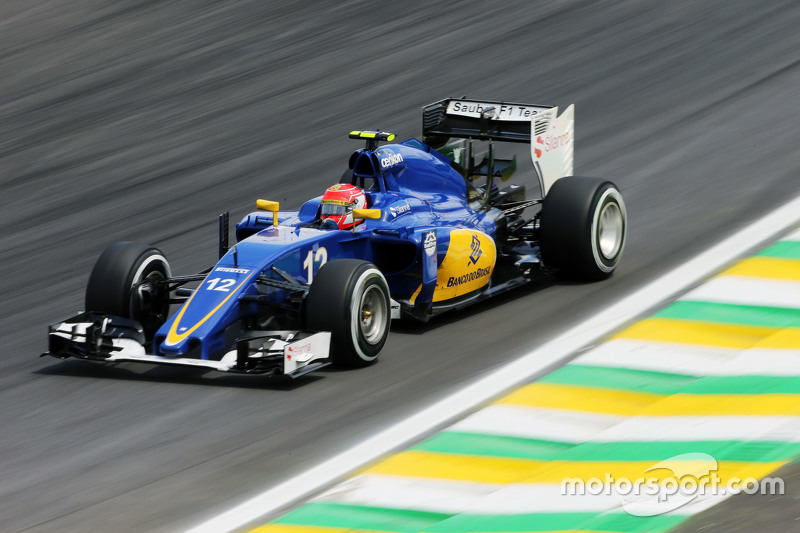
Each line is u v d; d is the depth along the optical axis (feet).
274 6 251.60
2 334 106.63
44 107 204.03
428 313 93.81
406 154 101.81
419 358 88.33
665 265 106.83
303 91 196.03
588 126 161.38
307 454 71.10
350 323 84.48
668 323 88.94
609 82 180.24
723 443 66.44
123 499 66.59
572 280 106.63
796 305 90.22
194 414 79.41
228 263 89.10
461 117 113.39
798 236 107.86
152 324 94.94
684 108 163.63
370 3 245.65
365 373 85.66
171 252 128.77
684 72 180.04
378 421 75.51
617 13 217.56
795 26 195.52
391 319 97.35
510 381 80.79
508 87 184.03
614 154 148.15
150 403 82.33
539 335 90.99
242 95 198.59
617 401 74.84
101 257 93.30
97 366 92.79
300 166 158.51
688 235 115.34
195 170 163.12
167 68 218.79
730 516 58.39
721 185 131.34
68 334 88.43
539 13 224.12
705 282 98.78
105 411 81.51
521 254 106.83
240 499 65.36
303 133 173.88
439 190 105.19
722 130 152.25
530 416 73.51
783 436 66.54
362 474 66.90
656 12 214.90
